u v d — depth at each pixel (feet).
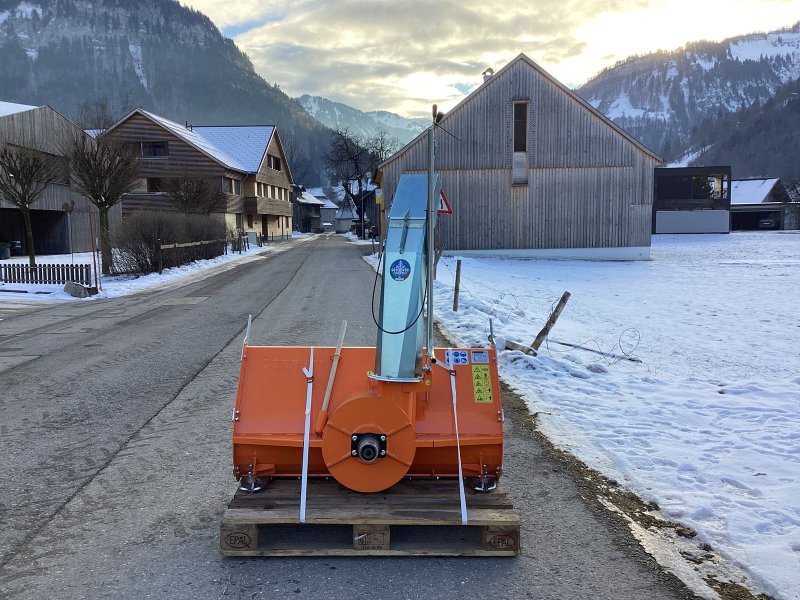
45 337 34.60
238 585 10.94
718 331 36.24
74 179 77.77
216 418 20.21
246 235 136.56
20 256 97.66
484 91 93.20
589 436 18.31
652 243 158.81
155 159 134.82
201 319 40.57
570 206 95.04
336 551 11.66
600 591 10.74
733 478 15.07
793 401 21.52
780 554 11.65
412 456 12.19
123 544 12.35
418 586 10.91
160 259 71.00
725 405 21.15
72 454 17.13
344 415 12.13
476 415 12.98
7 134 78.74
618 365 27.04
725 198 207.51
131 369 26.86
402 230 12.89
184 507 13.94
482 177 94.17
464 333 33.71
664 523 13.16
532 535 12.70
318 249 133.18
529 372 25.49
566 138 94.22
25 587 10.89
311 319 39.83
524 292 54.34
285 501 12.10
